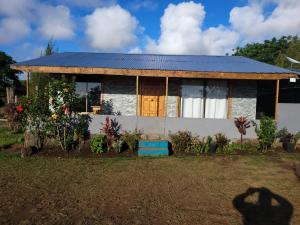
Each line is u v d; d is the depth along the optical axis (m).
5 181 7.18
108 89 14.03
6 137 12.45
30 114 10.62
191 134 11.74
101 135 11.04
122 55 16.33
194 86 14.02
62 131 10.99
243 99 13.91
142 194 6.41
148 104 14.17
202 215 5.37
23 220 5.07
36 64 11.71
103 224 4.95
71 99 10.90
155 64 12.77
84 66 11.52
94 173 7.97
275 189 6.83
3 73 34.97
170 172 8.16
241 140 11.19
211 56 17.30
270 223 5.09
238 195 6.43
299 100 14.41
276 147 11.44
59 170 8.21
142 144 10.61
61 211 5.46
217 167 8.73
